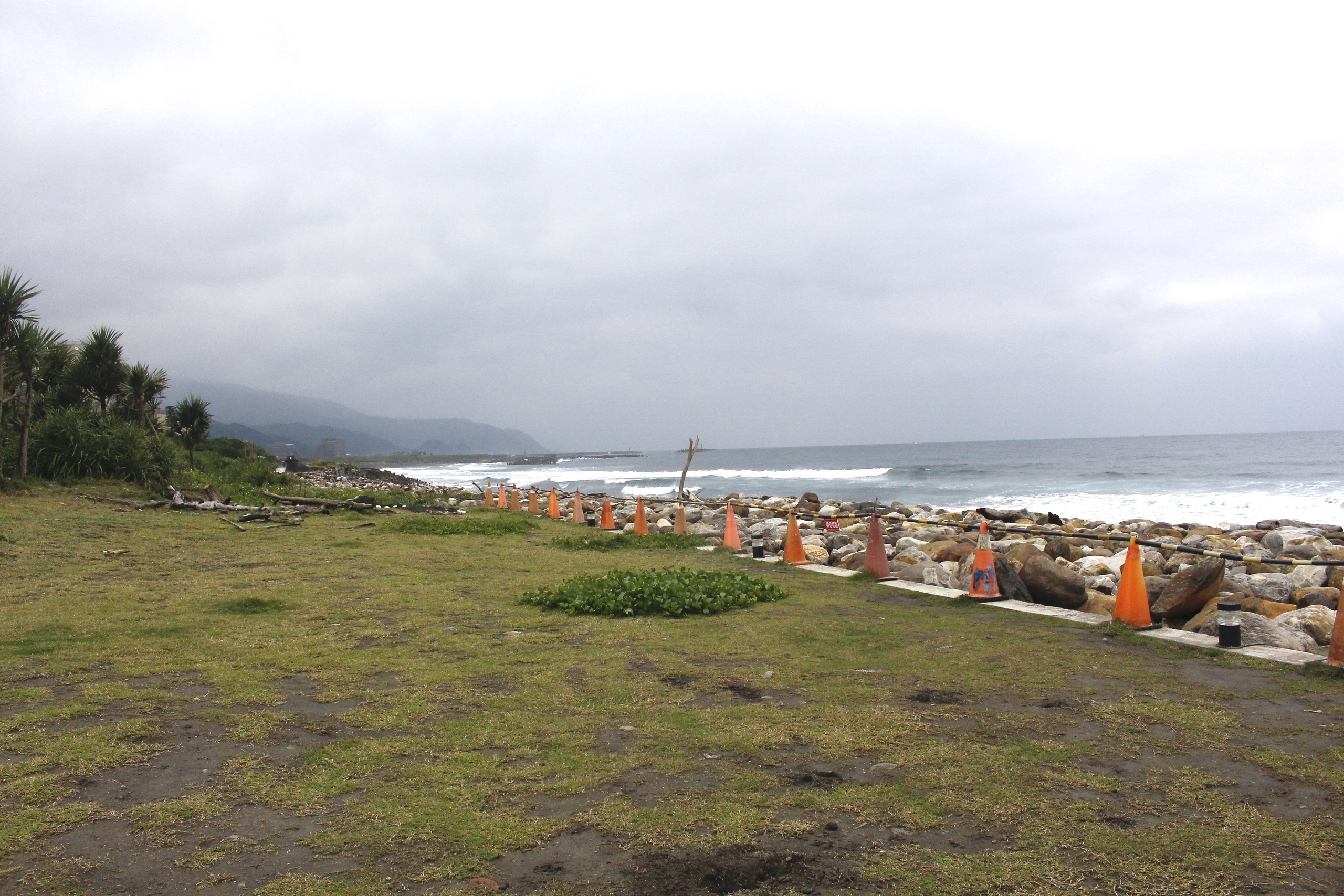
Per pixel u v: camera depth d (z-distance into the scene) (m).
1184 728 4.69
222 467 30.70
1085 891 2.97
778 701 5.29
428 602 8.76
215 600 8.53
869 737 4.57
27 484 17.77
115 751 4.30
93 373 24.25
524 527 17.28
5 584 9.26
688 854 3.26
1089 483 48.34
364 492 30.38
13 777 3.96
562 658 6.41
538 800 3.77
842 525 21.31
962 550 14.05
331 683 5.65
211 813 3.60
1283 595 11.03
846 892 2.97
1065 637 7.11
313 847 3.31
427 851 3.28
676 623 7.81
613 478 72.88
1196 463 62.84
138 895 2.94
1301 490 38.31
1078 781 3.94
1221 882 3.02
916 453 139.25
